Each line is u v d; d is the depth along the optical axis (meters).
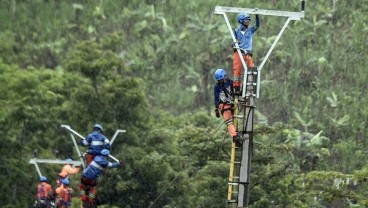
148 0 173.75
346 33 157.25
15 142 107.56
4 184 105.00
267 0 166.25
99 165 47.38
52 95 113.19
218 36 162.38
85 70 111.56
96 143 48.50
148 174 100.44
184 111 150.62
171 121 124.06
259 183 89.62
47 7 174.00
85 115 108.12
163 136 107.56
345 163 125.44
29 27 169.38
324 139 128.75
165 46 161.25
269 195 89.19
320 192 57.19
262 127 93.81
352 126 134.50
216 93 44.88
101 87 108.56
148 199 100.69
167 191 100.12
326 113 139.62
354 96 141.12
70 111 109.56
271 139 114.38
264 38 155.38
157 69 159.25
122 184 99.38
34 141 109.88
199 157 95.31
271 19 161.38
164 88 155.38
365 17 158.50
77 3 177.38
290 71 149.75
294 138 117.19
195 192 97.00
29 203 106.44
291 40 156.00
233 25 162.75
